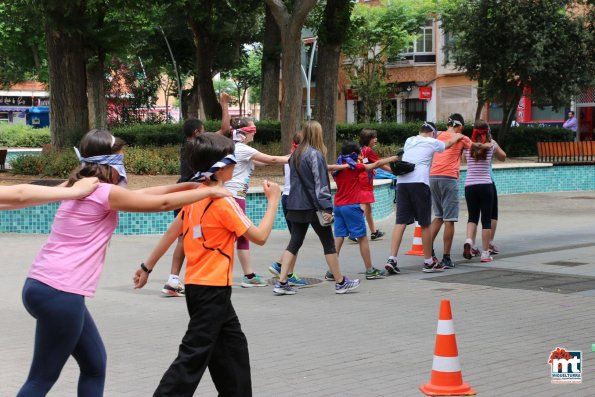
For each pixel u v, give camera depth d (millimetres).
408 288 10547
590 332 8047
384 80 48625
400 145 30797
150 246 14508
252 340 7836
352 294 10203
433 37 51188
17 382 6531
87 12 22688
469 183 12539
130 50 33906
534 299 9688
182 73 48562
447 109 50719
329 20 23391
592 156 28391
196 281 5133
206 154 5129
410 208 11578
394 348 7496
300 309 9312
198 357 5074
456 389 6043
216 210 5113
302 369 6812
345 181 11172
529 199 24297
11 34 37469
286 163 10195
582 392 6082
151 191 4984
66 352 4676
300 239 10234
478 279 11117
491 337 7848
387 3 47250
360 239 11211
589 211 20625
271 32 33719
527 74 32062
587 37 32250
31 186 4398
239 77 60750
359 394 6113
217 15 29203
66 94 23250
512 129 33594
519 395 6008
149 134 28484
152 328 8422
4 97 72062
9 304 9695
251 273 10773
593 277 11102
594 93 41969
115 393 6219
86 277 4668
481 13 32344
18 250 14000
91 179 4652
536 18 32094
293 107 21766
